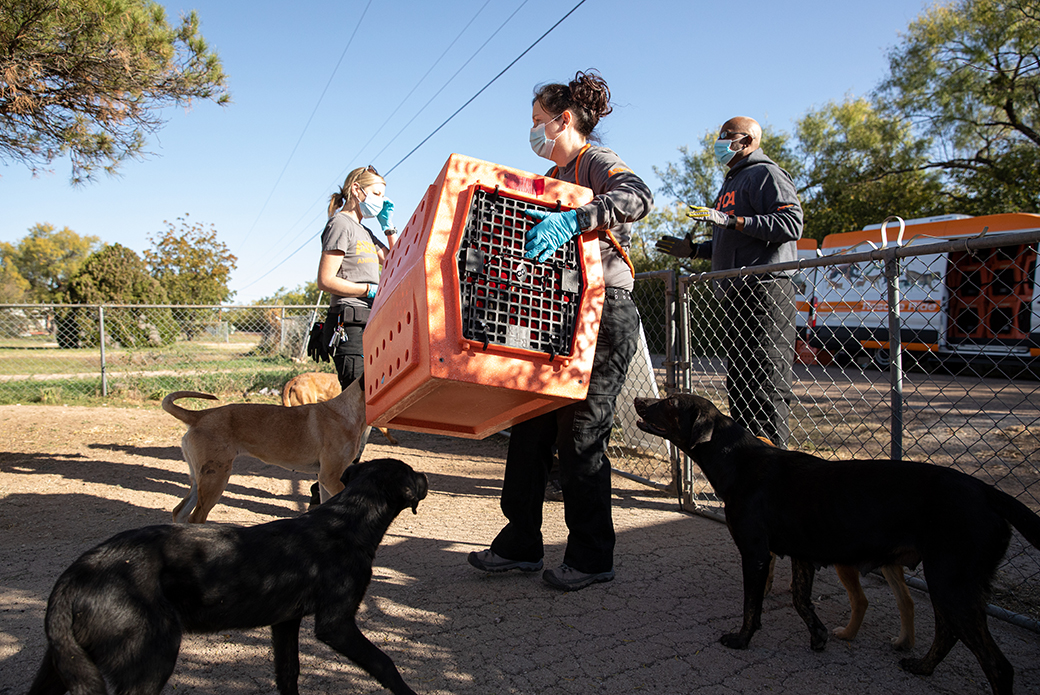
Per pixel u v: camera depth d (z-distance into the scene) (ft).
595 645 9.38
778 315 14.62
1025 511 7.84
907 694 8.27
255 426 14.32
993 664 7.60
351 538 8.26
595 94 11.69
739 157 16.25
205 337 51.98
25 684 8.18
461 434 11.44
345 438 14.58
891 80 75.56
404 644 9.31
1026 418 27.55
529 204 8.77
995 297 42.24
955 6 70.44
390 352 9.39
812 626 9.36
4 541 13.46
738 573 12.19
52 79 22.95
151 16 24.62
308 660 8.98
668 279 17.29
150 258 110.11
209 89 25.77
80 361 50.72
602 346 10.92
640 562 12.66
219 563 7.37
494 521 15.53
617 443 23.70
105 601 6.59
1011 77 66.44
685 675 8.66
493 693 8.14
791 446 23.52
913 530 8.30
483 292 8.26
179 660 8.88
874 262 13.64
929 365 43.52
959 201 75.72
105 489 17.76
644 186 9.94
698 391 22.47
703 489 18.26
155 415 30.50
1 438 24.16
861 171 84.79
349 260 15.99
